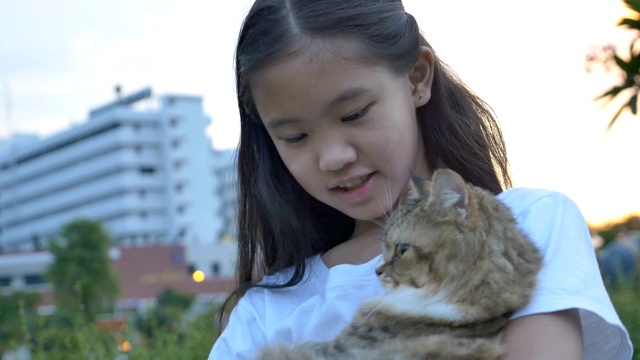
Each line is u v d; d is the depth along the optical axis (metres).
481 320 0.90
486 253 0.91
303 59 0.95
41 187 27.61
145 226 25.39
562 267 0.89
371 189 0.97
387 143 0.96
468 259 0.92
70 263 12.04
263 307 1.07
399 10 1.01
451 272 0.93
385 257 0.99
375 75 0.96
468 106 1.10
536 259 0.90
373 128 0.96
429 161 1.09
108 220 25.58
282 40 0.96
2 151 31.41
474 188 0.97
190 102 26.11
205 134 26.39
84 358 2.18
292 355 0.94
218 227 26.23
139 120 25.38
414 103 1.03
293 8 0.97
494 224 0.92
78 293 2.59
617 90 1.56
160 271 16.78
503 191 1.06
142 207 25.38
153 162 25.72
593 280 0.89
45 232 27.48
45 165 27.42
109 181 25.44
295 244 1.11
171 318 3.09
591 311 0.86
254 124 1.13
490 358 0.86
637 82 1.55
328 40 0.95
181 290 13.62
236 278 1.20
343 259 1.08
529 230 0.94
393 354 0.90
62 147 27.03
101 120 25.44
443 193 0.94
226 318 1.15
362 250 1.08
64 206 26.88
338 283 1.01
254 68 0.97
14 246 28.62
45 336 2.48
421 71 1.04
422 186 0.98
